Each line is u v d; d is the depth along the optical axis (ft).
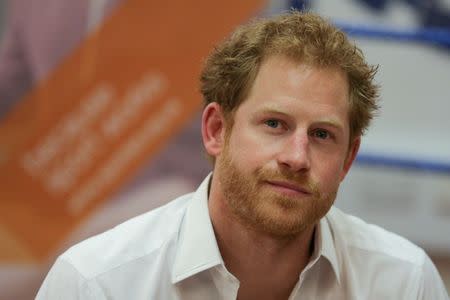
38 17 19.29
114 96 19.65
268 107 8.79
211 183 10.19
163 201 19.99
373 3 20.04
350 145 9.79
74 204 19.95
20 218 19.92
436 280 10.87
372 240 10.95
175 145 19.86
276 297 10.31
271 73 8.91
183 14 19.33
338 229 10.82
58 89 19.56
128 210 20.02
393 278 10.58
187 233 9.93
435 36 18.63
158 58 19.49
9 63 19.38
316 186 8.82
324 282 10.34
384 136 20.18
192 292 9.85
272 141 8.82
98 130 19.76
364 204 20.81
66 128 19.71
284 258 9.78
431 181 20.61
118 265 9.78
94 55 19.48
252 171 8.86
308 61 8.84
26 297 20.13
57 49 19.40
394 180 20.67
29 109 19.58
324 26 9.36
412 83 20.27
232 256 9.91
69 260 9.88
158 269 9.85
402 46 20.20
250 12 19.21
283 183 8.73
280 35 9.12
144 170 19.95
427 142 20.18
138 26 19.38
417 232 20.79
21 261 20.03
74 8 19.29
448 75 20.15
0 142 19.63
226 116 9.37
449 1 19.86
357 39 19.58
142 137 19.85
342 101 9.02
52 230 19.98
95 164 19.86
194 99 19.61
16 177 19.77
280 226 8.82
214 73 9.74
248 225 9.23
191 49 19.43
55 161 19.80
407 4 19.99
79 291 9.62
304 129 8.76
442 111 20.24
